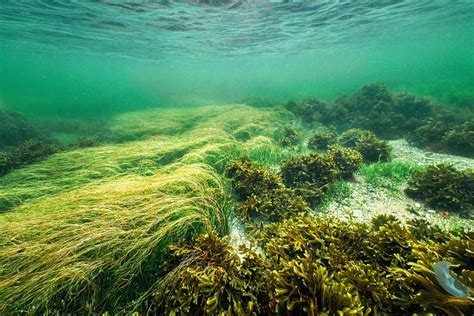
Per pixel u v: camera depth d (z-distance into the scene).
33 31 4.21
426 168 1.26
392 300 0.52
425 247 0.60
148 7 2.92
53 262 0.61
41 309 0.57
